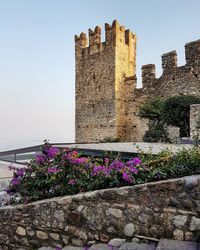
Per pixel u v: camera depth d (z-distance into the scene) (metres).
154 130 16.45
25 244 3.99
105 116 22.02
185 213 3.11
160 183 3.27
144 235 3.31
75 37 24.61
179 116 15.66
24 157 7.16
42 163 4.62
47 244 3.84
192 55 18.92
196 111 12.30
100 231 3.55
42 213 3.91
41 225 3.91
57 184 4.25
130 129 21.95
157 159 4.20
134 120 21.75
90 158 4.93
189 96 16.38
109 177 3.88
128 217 3.41
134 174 3.84
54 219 3.83
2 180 6.53
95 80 22.89
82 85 23.88
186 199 3.12
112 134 21.41
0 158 7.64
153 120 17.36
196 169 3.64
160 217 3.24
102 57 22.50
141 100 21.44
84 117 23.52
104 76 22.28
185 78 19.14
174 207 3.18
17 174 4.62
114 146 7.79
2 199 4.80
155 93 20.73
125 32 23.17
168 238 3.17
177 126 15.88
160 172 3.68
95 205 3.61
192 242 3.01
